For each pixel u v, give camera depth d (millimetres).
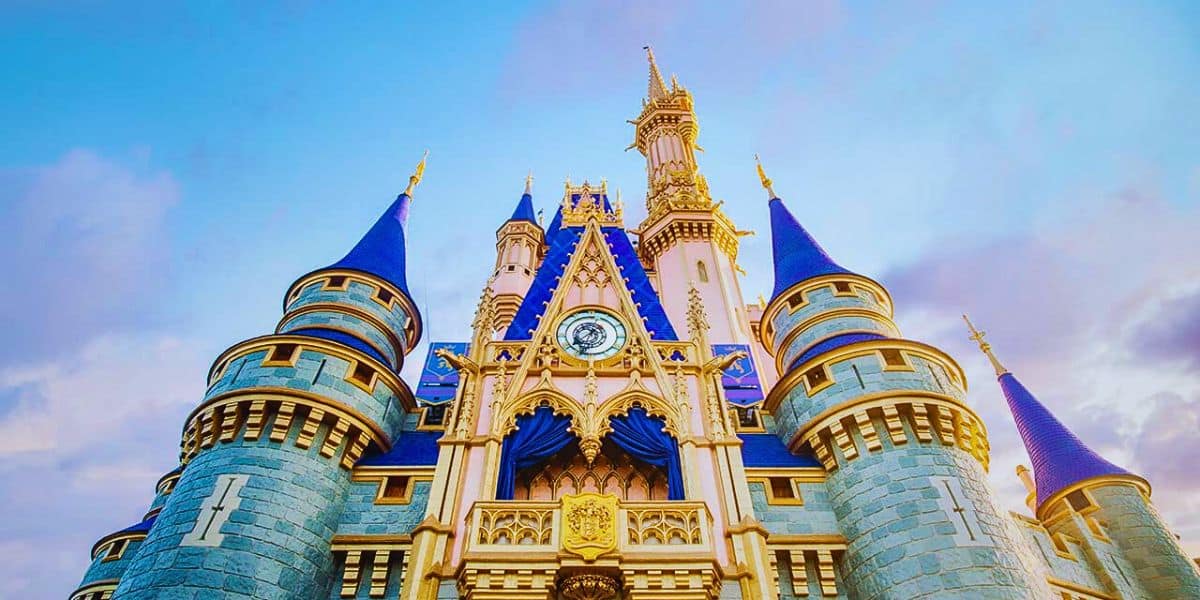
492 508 19125
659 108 62938
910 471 22453
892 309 31391
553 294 28281
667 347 25547
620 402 23031
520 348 25391
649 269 49781
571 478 22375
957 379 27312
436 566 18422
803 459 25484
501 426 22094
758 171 41562
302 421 23312
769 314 32406
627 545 18359
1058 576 26969
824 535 22484
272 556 19984
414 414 27641
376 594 20641
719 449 21719
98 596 29656
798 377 27188
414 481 23734
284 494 21359
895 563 20641
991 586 19453
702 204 51219
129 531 31453
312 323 27469
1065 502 33625
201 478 21547
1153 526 31547
